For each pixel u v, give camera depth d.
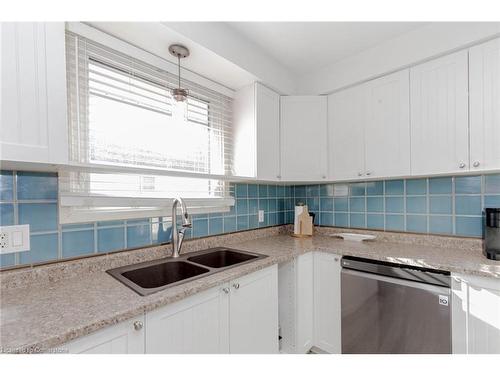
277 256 1.50
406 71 1.59
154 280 1.34
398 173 1.61
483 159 1.31
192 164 1.68
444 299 1.23
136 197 1.36
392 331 1.38
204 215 1.76
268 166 1.87
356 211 2.14
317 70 2.02
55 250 1.10
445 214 1.70
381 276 1.45
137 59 1.37
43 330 0.69
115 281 1.08
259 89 1.80
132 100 1.36
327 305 1.71
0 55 0.77
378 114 1.71
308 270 1.76
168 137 1.55
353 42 1.67
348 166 1.85
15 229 1.00
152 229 1.46
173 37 1.26
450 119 1.42
